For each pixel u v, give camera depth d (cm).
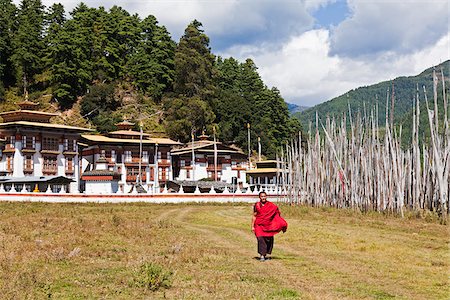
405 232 2783
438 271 1566
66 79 13988
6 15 15700
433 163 3738
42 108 13688
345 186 4678
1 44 14750
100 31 15288
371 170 4256
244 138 13675
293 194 6062
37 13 16462
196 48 14225
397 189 3825
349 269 1575
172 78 14862
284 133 15250
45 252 1831
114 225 3083
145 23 15862
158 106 14250
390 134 4025
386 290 1275
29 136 8381
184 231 2877
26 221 3238
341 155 4791
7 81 15100
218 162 11256
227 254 1880
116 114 13350
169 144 10106
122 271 1502
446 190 3484
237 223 3584
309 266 1623
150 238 2403
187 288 1268
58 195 6216
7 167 8319
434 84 3631
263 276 1427
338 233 2722
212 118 13250
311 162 5591
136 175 9731
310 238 2462
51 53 13812
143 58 14738
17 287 1216
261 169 10125
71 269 1523
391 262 1734
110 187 7606
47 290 1189
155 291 1233
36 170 8375
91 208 5394
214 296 1166
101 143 9369
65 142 8800
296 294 1195
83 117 13462
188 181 9038
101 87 13825
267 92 15475
